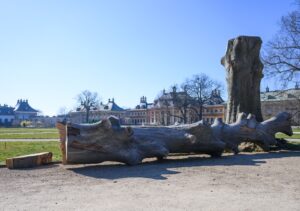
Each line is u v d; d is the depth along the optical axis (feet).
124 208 17.13
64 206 17.56
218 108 315.58
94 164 33.53
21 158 31.24
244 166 31.91
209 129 38.32
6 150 52.47
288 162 35.29
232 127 44.80
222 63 57.57
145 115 424.87
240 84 53.72
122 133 32.22
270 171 29.04
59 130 32.81
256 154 44.06
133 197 19.44
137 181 24.22
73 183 23.72
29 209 17.06
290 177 26.22
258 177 26.04
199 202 18.38
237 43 53.98
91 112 461.37
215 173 27.66
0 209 17.08
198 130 37.73
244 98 53.62
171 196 19.70
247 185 22.98
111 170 29.43
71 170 29.60
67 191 21.12
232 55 54.29
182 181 24.18
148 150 34.06
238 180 24.72
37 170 29.66
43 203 18.21
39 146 60.90
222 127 43.88
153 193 20.44
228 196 19.80
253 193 20.66
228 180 24.67
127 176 26.32
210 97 251.19
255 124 46.60
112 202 18.33
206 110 323.98
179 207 17.35
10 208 17.26
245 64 53.62
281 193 20.76
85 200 18.80
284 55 112.57
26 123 360.89
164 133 36.40
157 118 371.56
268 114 286.25
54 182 24.14
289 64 112.57
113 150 31.60
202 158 38.93
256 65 54.39
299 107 135.03
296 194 20.54
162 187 22.16
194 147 37.86
